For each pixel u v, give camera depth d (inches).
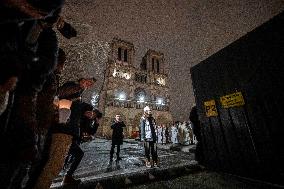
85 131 157.1
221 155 169.3
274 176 124.3
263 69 134.2
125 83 2194.9
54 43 55.7
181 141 658.8
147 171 185.2
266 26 134.3
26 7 30.7
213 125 179.9
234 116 156.6
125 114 2032.5
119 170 206.1
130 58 2375.7
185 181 150.1
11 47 35.4
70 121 89.7
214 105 178.2
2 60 33.8
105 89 2186.3
